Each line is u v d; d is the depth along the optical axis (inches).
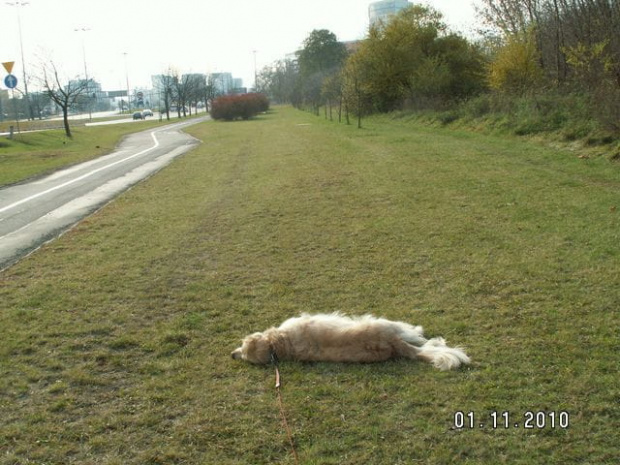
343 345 140.9
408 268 203.0
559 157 399.5
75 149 832.9
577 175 339.6
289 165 479.5
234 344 154.9
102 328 166.2
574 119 472.1
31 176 523.2
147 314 175.5
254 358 143.5
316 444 114.0
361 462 109.0
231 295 187.8
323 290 187.6
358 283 191.9
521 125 528.7
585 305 163.9
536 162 397.1
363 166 439.5
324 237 247.1
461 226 248.8
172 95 2459.4
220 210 314.5
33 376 141.8
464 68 992.2
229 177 436.8
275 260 220.5
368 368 137.6
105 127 1446.9
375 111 1140.5
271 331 147.2
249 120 1464.1
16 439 119.2
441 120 737.6
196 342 156.6
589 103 469.4
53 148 883.4
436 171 389.1
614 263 192.4
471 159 429.7
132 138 1059.3
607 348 140.6
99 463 112.0
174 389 134.4
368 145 579.5
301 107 1968.5
